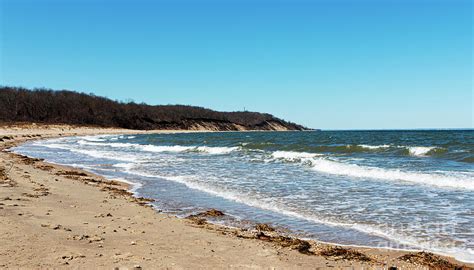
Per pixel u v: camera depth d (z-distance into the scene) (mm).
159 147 37594
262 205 10516
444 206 9898
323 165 19219
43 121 110688
